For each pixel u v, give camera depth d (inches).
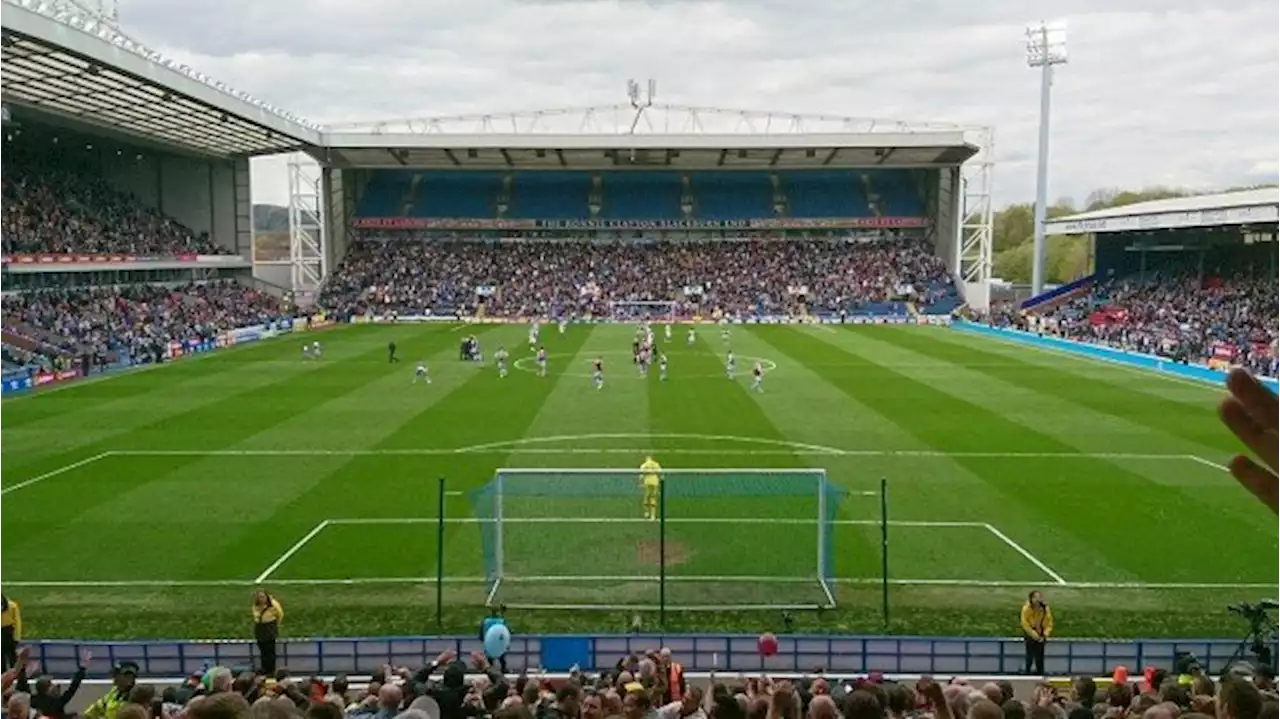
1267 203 2378.2
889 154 3747.5
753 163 4023.1
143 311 2758.4
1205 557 916.6
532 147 3550.7
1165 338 2591.0
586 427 1509.6
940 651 671.8
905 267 3983.8
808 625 775.1
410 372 2142.0
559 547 917.8
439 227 4138.8
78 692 624.7
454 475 1213.1
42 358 2097.7
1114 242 3545.8
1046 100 3452.3
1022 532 989.2
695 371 2159.2
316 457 1305.4
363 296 3769.7
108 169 3356.3
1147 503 1086.4
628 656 583.8
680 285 3912.4
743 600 813.2
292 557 919.0
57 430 1481.3
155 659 666.2
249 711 168.9
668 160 3964.1
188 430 1481.3
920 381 2010.3
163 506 1075.3
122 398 1786.4
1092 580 863.7
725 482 930.7
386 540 965.2
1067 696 532.4
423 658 679.7
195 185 3558.1
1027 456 1312.7
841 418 1583.4
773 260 4074.8
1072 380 2037.4
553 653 675.4
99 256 2664.9
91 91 2281.0
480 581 859.4
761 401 1749.5
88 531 991.0
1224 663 657.6
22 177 2815.0
